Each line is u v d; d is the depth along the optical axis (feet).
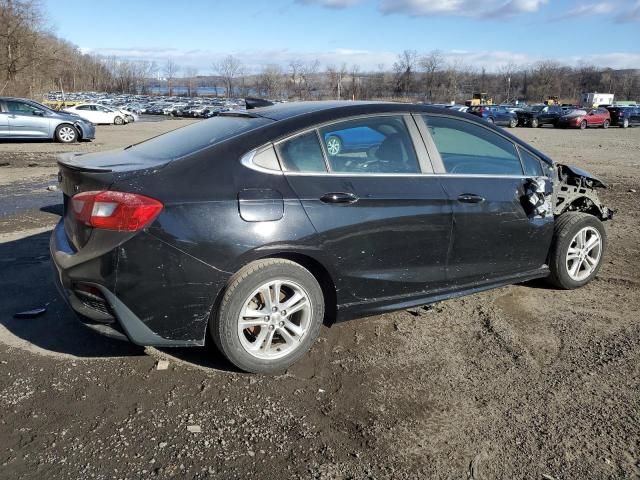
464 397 10.25
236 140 10.69
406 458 8.58
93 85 412.57
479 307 14.32
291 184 10.68
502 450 8.80
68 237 10.78
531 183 13.87
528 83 347.15
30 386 10.18
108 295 9.71
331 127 11.47
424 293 12.61
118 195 9.58
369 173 11.61
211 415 9.51
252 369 10.71
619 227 22.94
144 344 10.05
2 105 53.21
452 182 12.58
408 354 11.83
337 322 11.80
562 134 98.12
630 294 15.40
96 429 9.04
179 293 9.88
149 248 9.61
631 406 10.03
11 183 30.91
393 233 11.66
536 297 15.08
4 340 11.87
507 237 13.57
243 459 8.46
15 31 152.05
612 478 8.21
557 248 14.93
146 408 9.64
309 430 9.20
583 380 10.89
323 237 10.80
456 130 13.16
